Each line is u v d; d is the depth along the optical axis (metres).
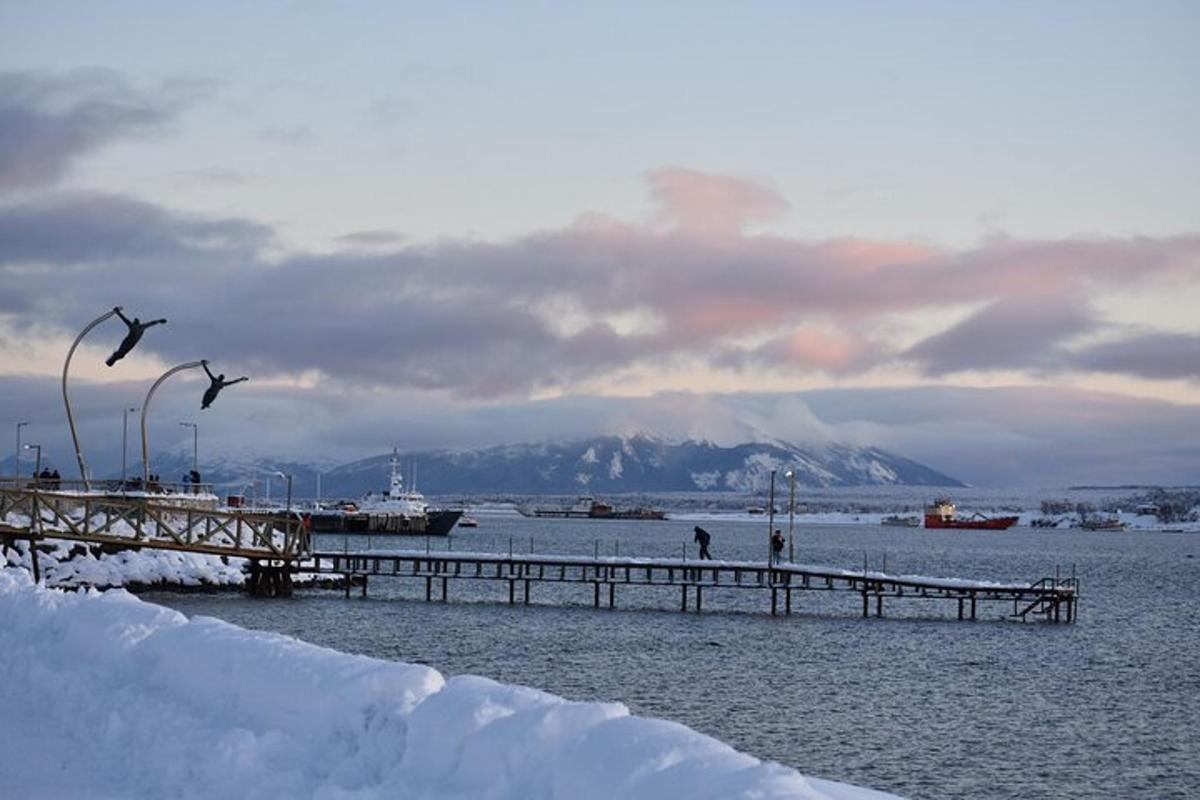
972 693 45.34
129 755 12.88
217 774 11.30
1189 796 30.38
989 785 30.78
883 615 71.50
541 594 83.88
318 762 10.88
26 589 23.11
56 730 14.47
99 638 17.31
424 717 10.06
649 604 77.94
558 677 45.47
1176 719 41.09
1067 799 29.69
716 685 44.62
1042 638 63.91
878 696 43.62
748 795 6.98
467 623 61.38
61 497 58.66
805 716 39.09
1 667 18.17
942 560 175.75
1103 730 38.72
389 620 60.97
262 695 12.54
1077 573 143.38
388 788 9.73
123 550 64.38
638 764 7.83
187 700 13.85
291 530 71.94
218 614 58.66
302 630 55.75
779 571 70.75
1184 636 68.00
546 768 8.67
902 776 31.44
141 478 82.00
